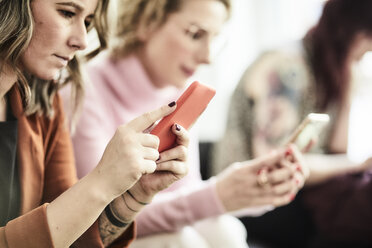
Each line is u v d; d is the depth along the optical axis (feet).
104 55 4.81
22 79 2.92
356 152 8.06
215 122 9.27
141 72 4.66
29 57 2.72
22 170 3.19
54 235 2.55
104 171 2.59
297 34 9.58
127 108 4.75
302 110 5.87
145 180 3.14
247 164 4.30
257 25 9.71
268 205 4.28
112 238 3.34
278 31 9.88
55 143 3.56
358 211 5.56
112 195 2.61
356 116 8.12
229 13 4.57
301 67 5.84
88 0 2.71
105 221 3.25
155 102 4.89
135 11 4.62
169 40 4.50
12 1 2.64
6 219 3.00
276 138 5.71
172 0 4.44
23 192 3.19
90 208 2.57
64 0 2.62
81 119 4.33
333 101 5.98
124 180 2.57
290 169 4.19
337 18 5.87
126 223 3.28
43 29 2.66
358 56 6.09
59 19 2.66
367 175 5.65
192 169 5.26
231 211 4.33
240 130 5.90
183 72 4.58
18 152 3.19
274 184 4.24
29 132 3.25
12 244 2.55
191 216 4.28
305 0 9.50
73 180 3.59
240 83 6.00
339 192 5.65
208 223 4.59
